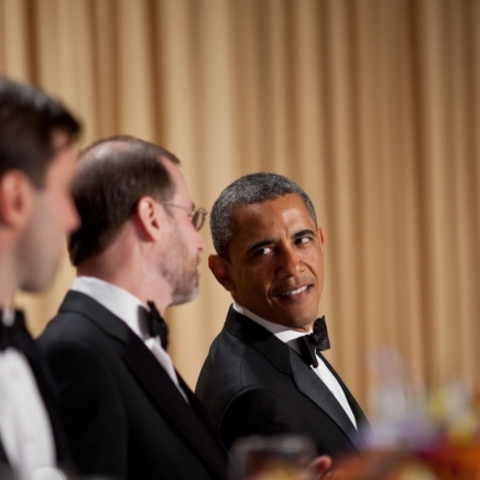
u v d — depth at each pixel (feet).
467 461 8.57
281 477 8.51
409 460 8.71
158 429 11.19
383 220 37.88
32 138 9.07
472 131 39.47
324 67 36.83
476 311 39.68
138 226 11.69
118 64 32.09
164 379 11.55
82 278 11.76
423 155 38.60
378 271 37.81
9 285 9.25
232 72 34.37
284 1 35.86
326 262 36.73
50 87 30.81
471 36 39.42
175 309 32.91
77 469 10.23
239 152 34.47
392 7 38.11
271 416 13.84
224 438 13.89
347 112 37.22
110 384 10.77
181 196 12.09
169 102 33.12
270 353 14.84
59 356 10.77
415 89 38.65
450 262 39.17
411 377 9.14
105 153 11.79
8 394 9.18
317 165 36.40
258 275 15.33
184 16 33.45
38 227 9.20
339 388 16.89
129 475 11.00
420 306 38.83
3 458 8.48
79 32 31.32
